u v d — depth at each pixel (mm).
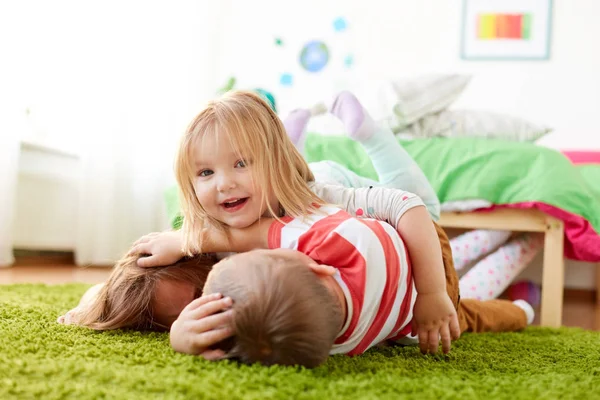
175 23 3129
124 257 1078
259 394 639
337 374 754
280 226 920
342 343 831
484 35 3158
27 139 2568
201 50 3232
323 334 718
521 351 1081
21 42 2459
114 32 2881
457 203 1777
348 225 860
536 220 1732
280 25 3416
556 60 3088
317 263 823
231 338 753
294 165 1028
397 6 3266
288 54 3406
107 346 864
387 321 891
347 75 3299
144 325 1017
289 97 3365
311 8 3379
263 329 706
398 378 756
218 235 971
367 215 989
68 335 939
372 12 3295
